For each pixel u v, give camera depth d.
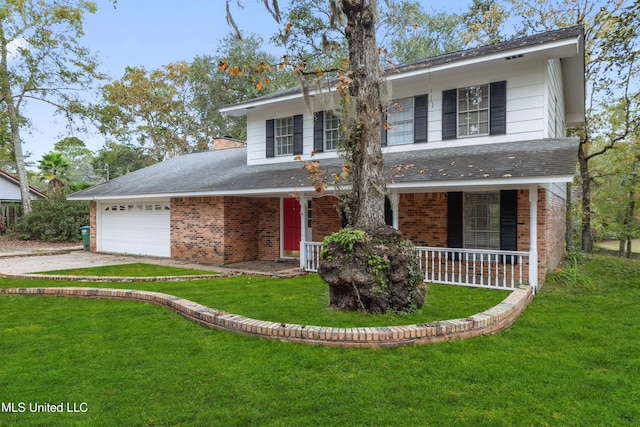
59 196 22.36
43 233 21.19
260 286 8.88
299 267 11.57
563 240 15.55
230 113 15.07
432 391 3.73
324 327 5.18
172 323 6.00
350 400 3.56
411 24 7.82
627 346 4.96
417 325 5.12
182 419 3.27
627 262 14.52
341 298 6.50
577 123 18.00
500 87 10.30
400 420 3.24
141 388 3.82
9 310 6.99
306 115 13.55
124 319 6.26
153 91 33.84
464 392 3.71
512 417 3.29
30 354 4.75
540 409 3.42
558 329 5.69
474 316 5.54
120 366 4.36
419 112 11.44
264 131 14.70
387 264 6.19
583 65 12.59
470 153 9.84
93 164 38.12
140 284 9.25
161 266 12.51
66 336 5.43
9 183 29.00
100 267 12.20
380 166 6.70
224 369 4.24
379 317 5.97
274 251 14.17
